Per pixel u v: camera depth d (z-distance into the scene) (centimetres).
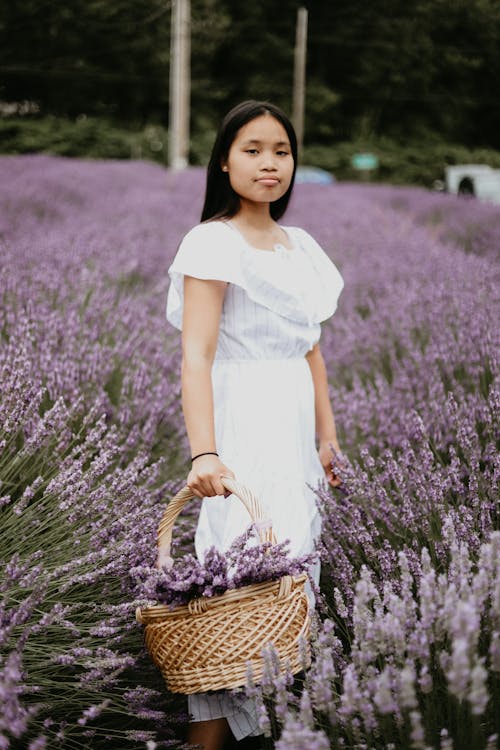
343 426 324
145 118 3612
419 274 550
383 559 189
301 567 169
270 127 196
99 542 193
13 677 138
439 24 3778
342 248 758
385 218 1023
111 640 178
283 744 129
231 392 198
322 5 3712
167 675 171
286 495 195
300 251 213
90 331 319
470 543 187
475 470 209
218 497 197
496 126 4028
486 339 305
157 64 3431
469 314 346
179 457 298
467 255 640
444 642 154
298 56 3219
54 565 190
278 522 193
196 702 183
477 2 3709
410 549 192
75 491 199
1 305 324
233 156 197
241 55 3619
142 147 3253
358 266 651
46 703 166
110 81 3475
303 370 206
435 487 209
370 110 3844
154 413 277
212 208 207
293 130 201
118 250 612
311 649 174
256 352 197
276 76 3672
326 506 206
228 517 194
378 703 130
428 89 3859
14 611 164
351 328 445
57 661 165
